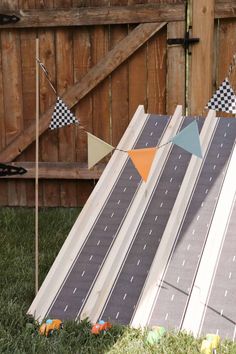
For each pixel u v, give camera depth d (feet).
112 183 14.24
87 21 19.15
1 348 10.37
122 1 18.97
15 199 21.27
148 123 15.72
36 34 19.74
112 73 19.62
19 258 15.58
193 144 10.49
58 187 20.90
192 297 11.07
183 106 19.29
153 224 12.93
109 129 20.16
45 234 17.57
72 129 20.27
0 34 19.94
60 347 10.26
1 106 20.57
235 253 11.76
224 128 15.12
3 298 12.89
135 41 19.08
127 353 9.93
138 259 12.23
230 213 12.67
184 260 11.82
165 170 14.24
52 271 12.21
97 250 12.60
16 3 19.49
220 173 13.70
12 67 20.17
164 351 9.89
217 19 18.53
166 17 18.65
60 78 19.95
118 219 13.23
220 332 10.34
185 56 18.83
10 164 20.75
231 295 10.96
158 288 11.35
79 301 11.56
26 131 20.48
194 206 12.99
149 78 19.43
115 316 11.12
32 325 11.12
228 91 12.30
